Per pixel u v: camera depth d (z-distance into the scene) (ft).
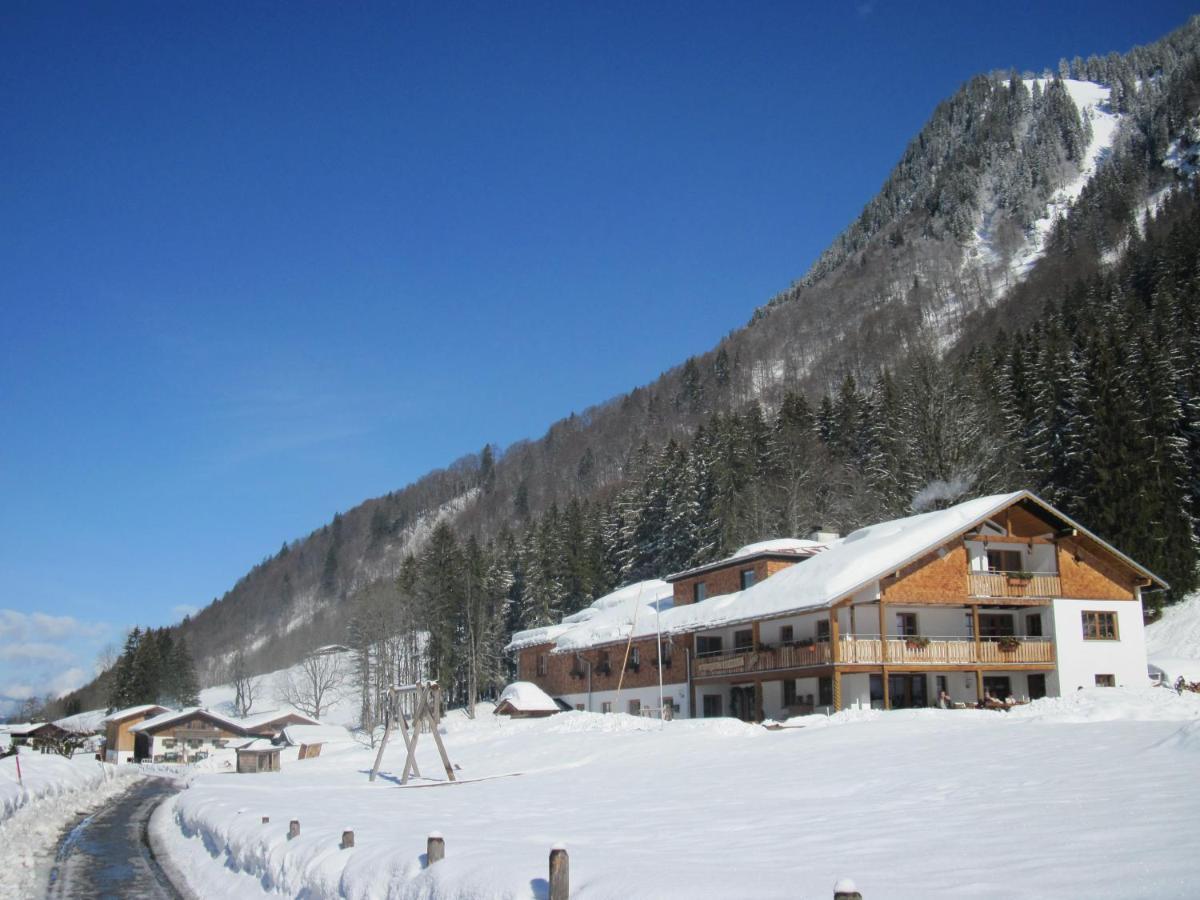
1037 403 212.43
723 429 288.92
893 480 200.44
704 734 102.94
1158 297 249.34
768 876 28.04
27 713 568.00
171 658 382.42
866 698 129.70
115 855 64.69
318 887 39.27
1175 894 23.29
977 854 31.07
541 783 82.33
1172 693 95.14
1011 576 134.31
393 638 289.74
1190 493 191.42
